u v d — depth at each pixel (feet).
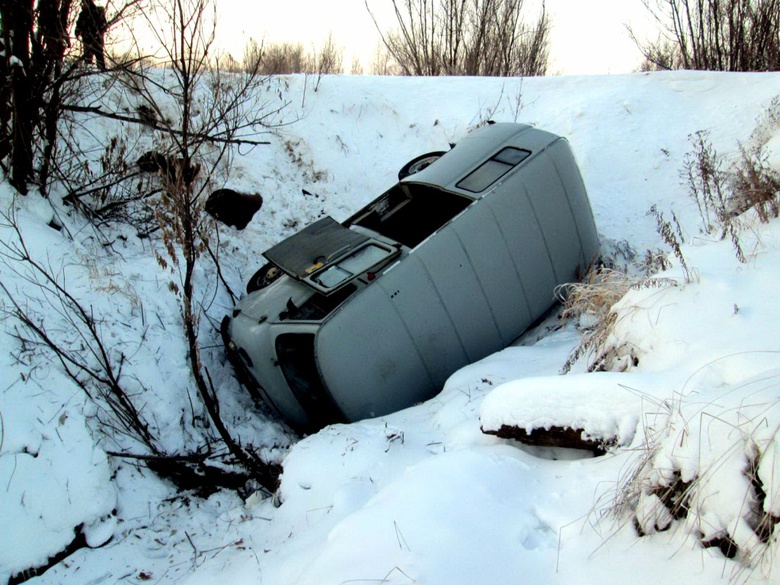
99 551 13.98
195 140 18.84
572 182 22.02
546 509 10.35
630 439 10.90
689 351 12.16
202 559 13.50
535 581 9.02
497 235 20.08
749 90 32.19
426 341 18.76
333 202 30.12
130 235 23.09
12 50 19.44
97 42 19.71
